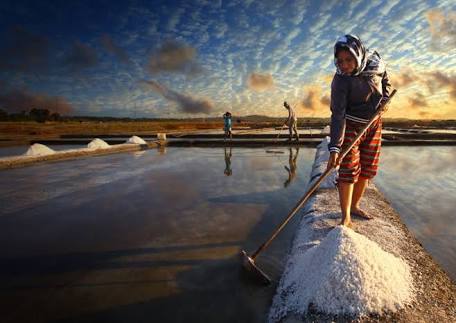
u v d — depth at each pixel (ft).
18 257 6.88
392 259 4.83
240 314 4.74
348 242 4.49
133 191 13.12
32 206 10.96
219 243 7.44
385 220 7.14
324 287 4.18
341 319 3.85
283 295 4.72
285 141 34.81
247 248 7.13
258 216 9.45
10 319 4.70
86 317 4.73
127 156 26.21
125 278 5.87
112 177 16.44
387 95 6.36
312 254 4.96
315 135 44.57
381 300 3.98
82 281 5.80
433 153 25.57
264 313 4.75
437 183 13.74
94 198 12.03
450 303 4.14
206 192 12.67
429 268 5.04
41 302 5.15
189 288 5.49
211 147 34.42
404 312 3.92
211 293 5.31
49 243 7.64
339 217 7.34
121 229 8.55
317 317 3.95
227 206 10.58
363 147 6.68
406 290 4.30
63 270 6.24
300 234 6.79
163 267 6.28
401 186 13.16
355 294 4.01
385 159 21.80
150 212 10.09
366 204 8.37
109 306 5.00
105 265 6.43
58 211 10.34
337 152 5.88
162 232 8.25
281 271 6.01
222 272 6.03
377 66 5.90
